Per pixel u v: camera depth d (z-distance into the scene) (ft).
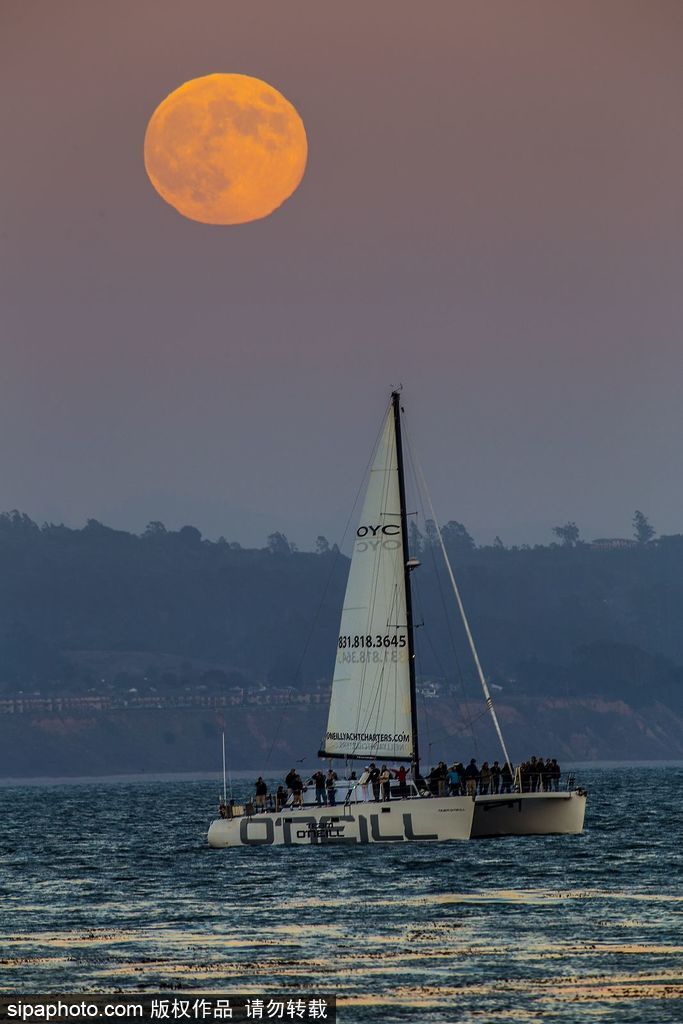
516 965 476.13
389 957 492.13
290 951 504.84
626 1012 419.95
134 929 554.05
